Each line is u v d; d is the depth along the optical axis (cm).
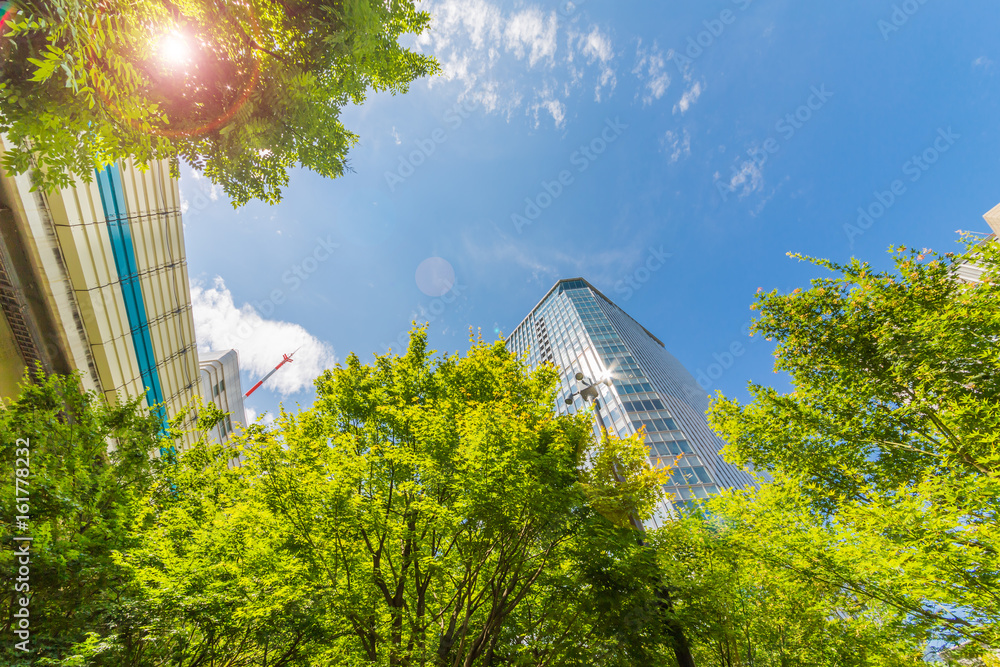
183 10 592
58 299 1437
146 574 743
